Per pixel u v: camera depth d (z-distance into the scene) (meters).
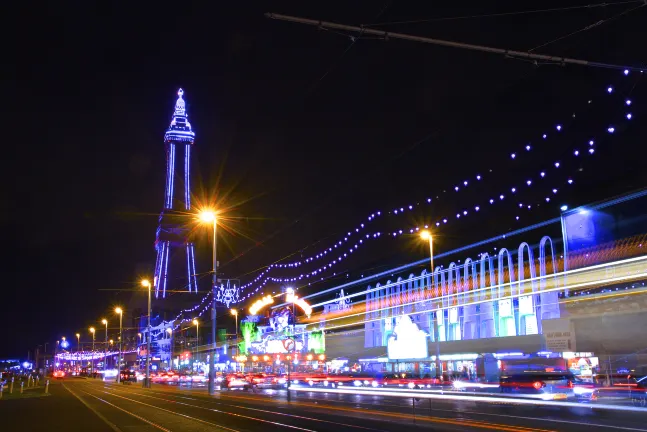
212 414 24.39
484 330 44.94
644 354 32.66
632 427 17.73
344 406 27.98
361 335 60.47
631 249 33.00
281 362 64.62
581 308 36.44
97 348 172.62
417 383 38.97
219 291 126.44
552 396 28.00
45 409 29.78
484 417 21.61
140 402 33.88
